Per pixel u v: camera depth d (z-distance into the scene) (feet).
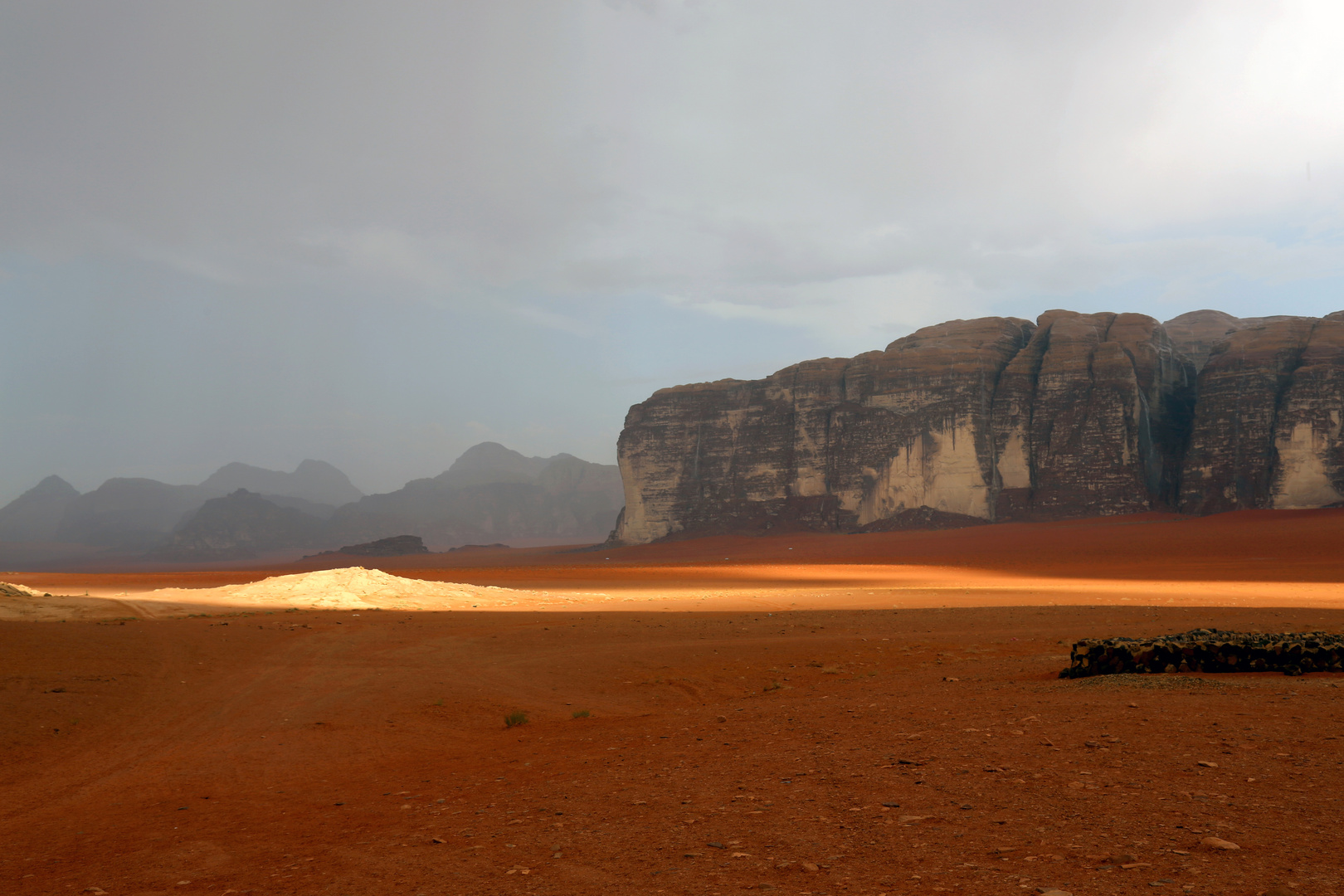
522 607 157.99
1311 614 112.78
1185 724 35.50
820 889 19.86
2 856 30.89
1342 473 510.99
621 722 53.16
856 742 37.93
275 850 29.22
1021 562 330.95
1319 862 18.69
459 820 30.96
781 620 122.72
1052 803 25.63
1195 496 560.20
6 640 88.28
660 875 22.17
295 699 65.51
